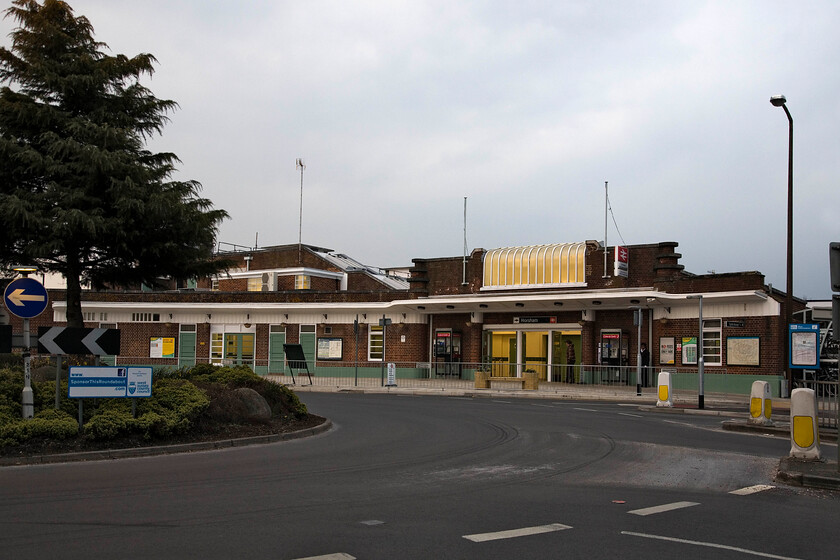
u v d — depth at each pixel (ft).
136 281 66.28
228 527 23.79
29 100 56.90
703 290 99.45
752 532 24.41
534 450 44.06
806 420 38.58
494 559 20.54
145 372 44.45
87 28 61.11
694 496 30.53
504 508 27.50
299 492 30.17
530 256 116.67
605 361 107.76
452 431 54.08
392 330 124.98
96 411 43.80
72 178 56.44
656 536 23.56
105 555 20.36
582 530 24.18
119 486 31.22
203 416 48.21
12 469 35.91
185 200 63.10
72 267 60.18
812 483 32.78
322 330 129.49
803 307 120.98
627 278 108.37
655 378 103.35
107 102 60.03
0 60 57.36
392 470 36.40
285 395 57.47
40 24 57.72
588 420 62.13
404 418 63.82
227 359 129.49
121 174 56.85
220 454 41.78
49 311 138.62
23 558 19.99
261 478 33.55
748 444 47.26
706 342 100.07
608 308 109.40
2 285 62.90
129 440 42.29
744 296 94.79
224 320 134.72
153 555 20.40
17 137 56.59
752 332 95.66
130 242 59.62
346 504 27.81
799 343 73.05
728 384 96.78
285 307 130.00
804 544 22.99
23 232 55.36
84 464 37.63
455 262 123.24
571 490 31.50
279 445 46.03
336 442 47.65
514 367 117.19
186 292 136.56
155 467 36.78
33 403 43.52
